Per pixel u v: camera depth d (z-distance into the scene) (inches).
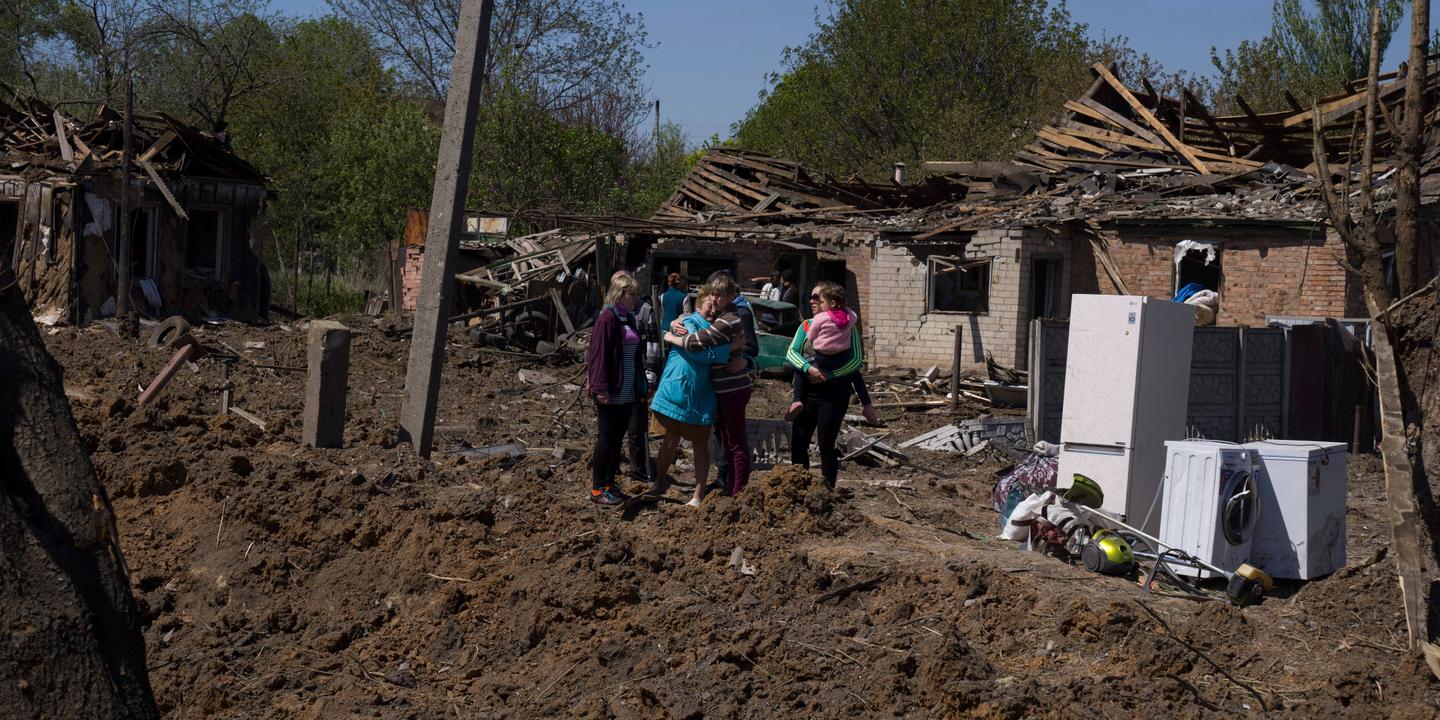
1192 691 192.7
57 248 794.8
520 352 791.7
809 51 1766.7
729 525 283.0
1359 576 228.4
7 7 1434.5
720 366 313.3
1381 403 202.5
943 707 187.6
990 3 1658.5
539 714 196.4
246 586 247.6
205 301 905.5
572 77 1413.6
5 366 132.2
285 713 201.8
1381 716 180.4
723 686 197.8
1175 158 922.1
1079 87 1541.6
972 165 986.1
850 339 326.6
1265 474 271.0
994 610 228.8
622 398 311.9
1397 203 219.8
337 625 236.5
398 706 201.9
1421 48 218.2
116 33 1462.8
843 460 438.3
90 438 316.2
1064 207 820.0
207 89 1444.4
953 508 347.9
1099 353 293.9
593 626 225.6
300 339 779.4
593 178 1391.5
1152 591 251.4
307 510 271.3
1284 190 761.6
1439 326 207.9
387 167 1348.4
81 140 850.1
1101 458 293.0
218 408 457.7
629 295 315.3
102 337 717.9
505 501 292.2
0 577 121.3
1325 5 1278.3
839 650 211.8
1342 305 676.1
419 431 353.4
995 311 797.9
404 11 1413.6
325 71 1658.5
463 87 344.5
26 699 119.4
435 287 352.2
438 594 243.1
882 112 1696.6
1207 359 508.4
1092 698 189.2
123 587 131.7
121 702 125.1
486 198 1333.7
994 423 494.9
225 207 920.3
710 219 1061.1
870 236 911.0
